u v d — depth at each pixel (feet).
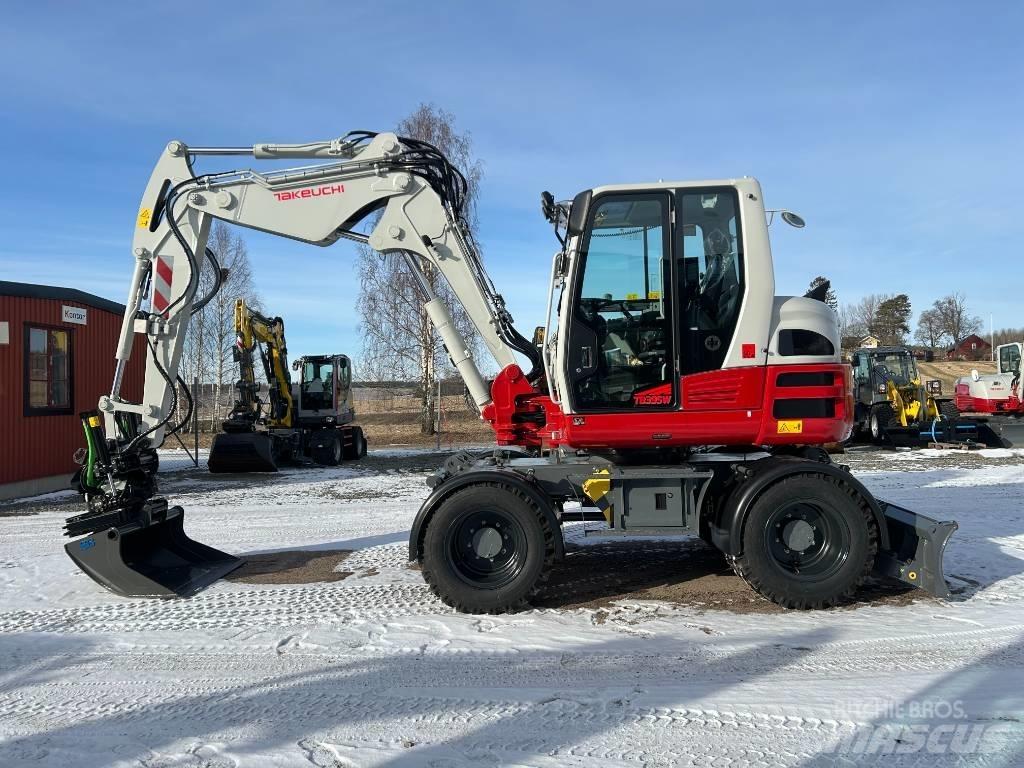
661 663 13.79
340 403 59.21
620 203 17.76
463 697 12.47
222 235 99.45
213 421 95.14
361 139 20.53
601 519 19.67
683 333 17.62
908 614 16.34
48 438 41.34
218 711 12.14
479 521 17.33
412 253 20.86
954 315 244.22
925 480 37.47
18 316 39.19
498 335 20.59
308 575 21.01
